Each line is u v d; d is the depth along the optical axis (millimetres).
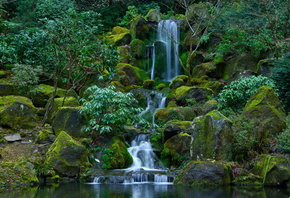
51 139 9430
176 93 13625
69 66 12508
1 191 6434
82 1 23094
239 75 15664
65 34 11891
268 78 12242
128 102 10305
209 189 6766
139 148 10172
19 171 7559
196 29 17406
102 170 8594
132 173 8312
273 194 6109
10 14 20406
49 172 7969
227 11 17453
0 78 13016
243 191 6496
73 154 8391
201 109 12062
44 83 13578
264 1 14953
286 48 13523
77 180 8133
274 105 9531
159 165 9523
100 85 13945
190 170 7738
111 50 11961
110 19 22312
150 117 13227
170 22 19516
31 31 13602
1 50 12812
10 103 10531
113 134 9961
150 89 15250
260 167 7770
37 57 13094
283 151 8305
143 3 24922
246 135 8492
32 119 10695
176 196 5852
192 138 8531
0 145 9125
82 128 9680
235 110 10836
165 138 10242
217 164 7582
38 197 5758
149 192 6363
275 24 14617
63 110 10000
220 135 8094
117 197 5723
